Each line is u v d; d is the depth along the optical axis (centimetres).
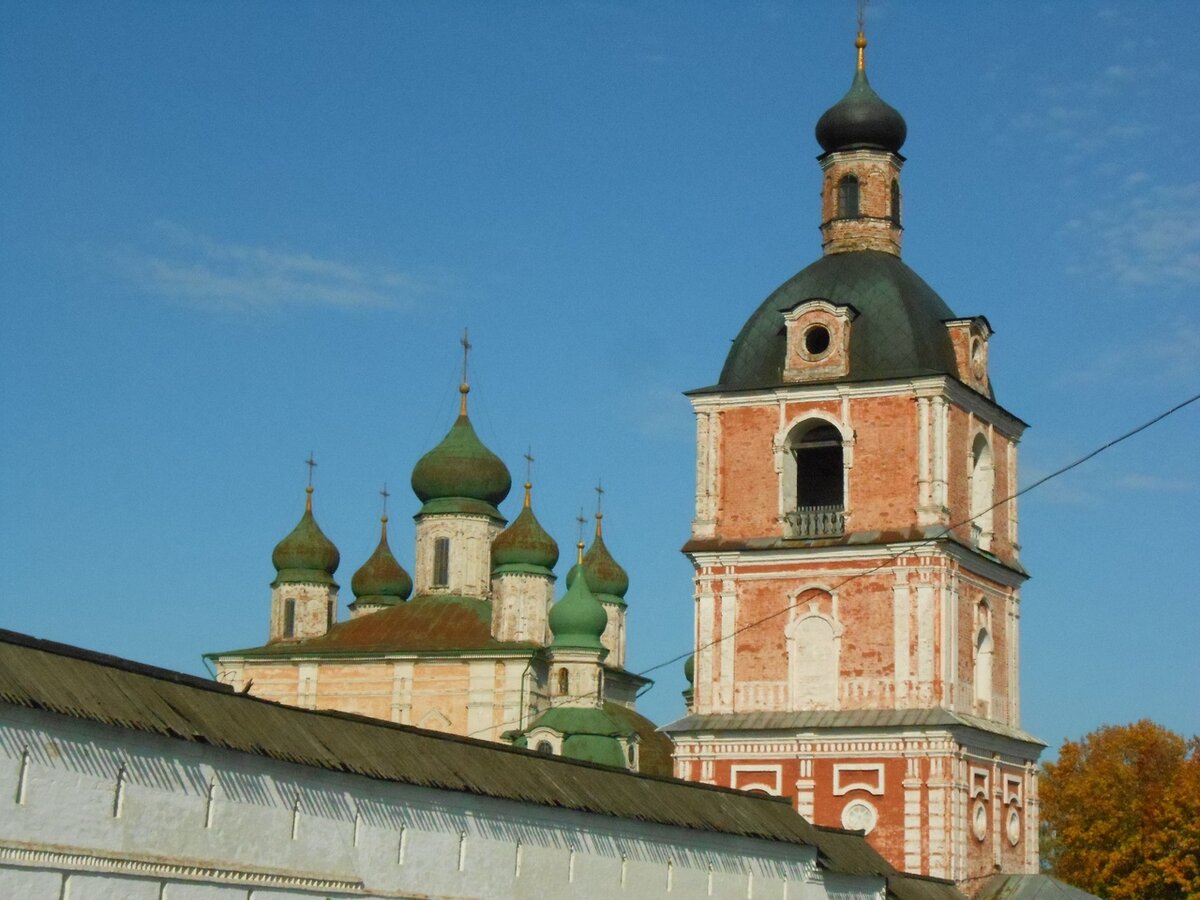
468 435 13575
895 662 7881
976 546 8250
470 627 12862
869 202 8512
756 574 8162
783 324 8319
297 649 12862
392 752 4788
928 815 7725
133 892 3991
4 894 3719
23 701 3756
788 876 6325
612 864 5472
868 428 8069
